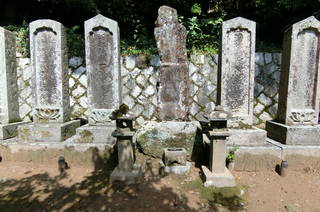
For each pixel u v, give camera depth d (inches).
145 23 267.1
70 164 131.1
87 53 141.2
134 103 208.4
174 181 108.8
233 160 122.2
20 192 100.3
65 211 86.4
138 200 93.4
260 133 129.9
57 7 250.2
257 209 89.7
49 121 145.8
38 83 146.0
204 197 96.5
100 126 140.9
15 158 135.6
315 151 124.3
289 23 232.8
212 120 103.0
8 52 150.0
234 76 136.9
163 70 134.7
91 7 230.1
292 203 94.2
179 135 126.0
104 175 117.6
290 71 132.8
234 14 260.2
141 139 128.9
